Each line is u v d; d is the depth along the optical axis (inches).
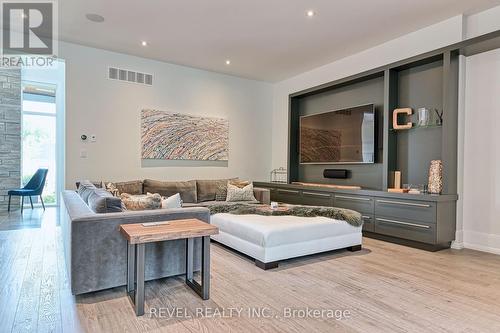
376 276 109.2
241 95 256.5
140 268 79.4
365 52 195.0
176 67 224.7
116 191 165.0
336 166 214.4
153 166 216.5
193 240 105.0
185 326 74.4
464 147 152.0
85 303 86.1
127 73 205.8
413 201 148.6
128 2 139.0
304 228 125.6
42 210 243.6
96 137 195.9
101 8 144.6
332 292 95.0
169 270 103.8
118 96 203.0
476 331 73.2
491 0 135.4
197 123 233.0
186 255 105.2
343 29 164.2
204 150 236.5
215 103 243.0
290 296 92.0
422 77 165.2
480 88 147.1
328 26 161.0
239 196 216.5
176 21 156.9
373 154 184.1
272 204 158.6
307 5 139.9
